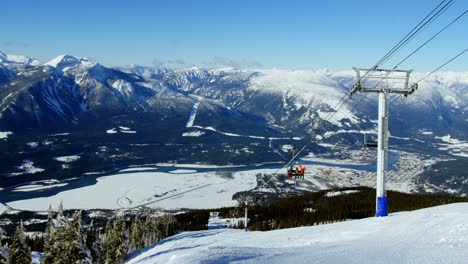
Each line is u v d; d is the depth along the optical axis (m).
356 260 15.94
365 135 34.38
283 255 18.59
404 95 32.72
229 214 123.50
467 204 32.91
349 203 99.06
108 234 70.56
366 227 27.73
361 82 32.62
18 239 54.91
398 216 29.97
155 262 23.23
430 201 80.00
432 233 20.86
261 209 118.62
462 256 14.91
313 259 16.86
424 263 14.45
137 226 84.81
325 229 31.78
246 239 34.94
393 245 18.88
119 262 60.62
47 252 54.12
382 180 33.09
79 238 52.41
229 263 17.17
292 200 129.38
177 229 105.25
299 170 49.34
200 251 21.33
